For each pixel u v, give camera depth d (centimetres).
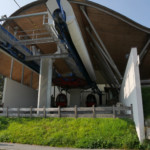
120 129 872
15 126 1062
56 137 862
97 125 944
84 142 796
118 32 1928
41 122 1082
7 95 1808
